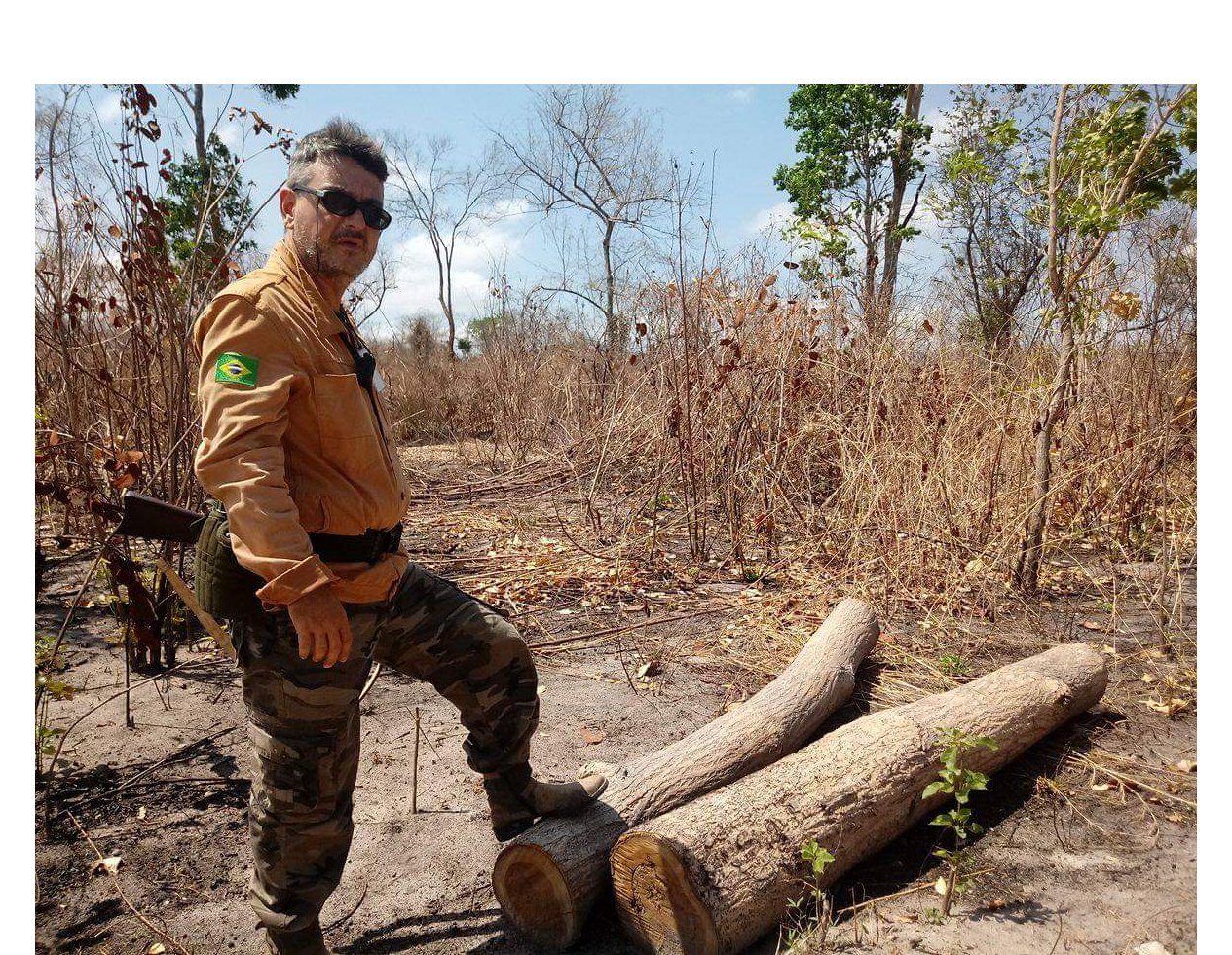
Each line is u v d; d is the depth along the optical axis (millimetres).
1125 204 4641
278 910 1956
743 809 2320
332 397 1819
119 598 3639
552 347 10398
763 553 6012
